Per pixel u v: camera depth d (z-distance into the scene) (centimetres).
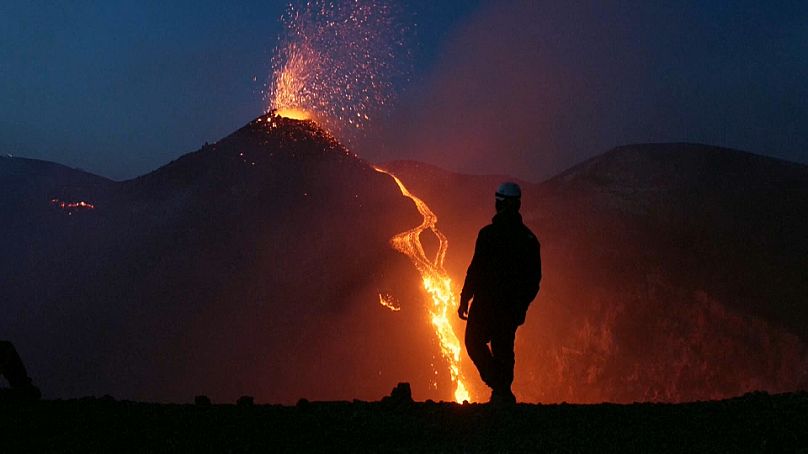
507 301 780
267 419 641
